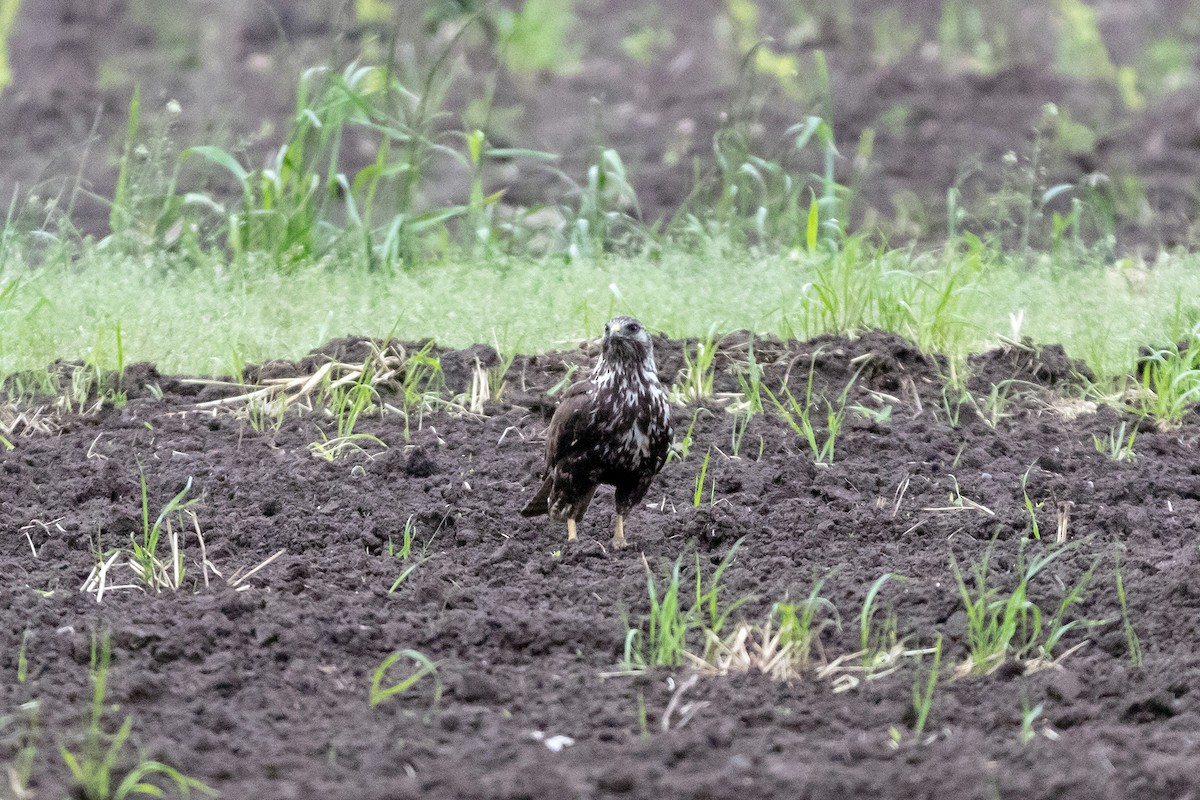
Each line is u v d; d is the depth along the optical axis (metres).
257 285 15.06
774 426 11.98
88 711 7.43
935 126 23.33
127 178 19.44
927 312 13.95
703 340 13.50
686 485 11.02
